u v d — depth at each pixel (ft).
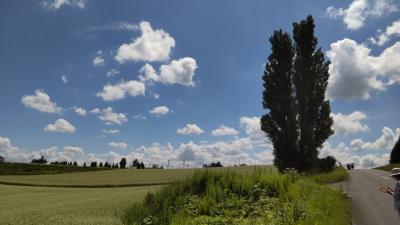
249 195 69.87
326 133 152.56
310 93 152.35
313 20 158.81
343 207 55.77
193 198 67.10
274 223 41.93
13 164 346.13
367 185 105.50
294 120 149.79
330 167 177.47
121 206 80.18
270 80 157.48
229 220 50.70
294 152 147.64
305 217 42.24
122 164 544.21
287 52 157.58
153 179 204.03
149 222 56.54
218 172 83.71
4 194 133.80
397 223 47.80
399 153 284.00
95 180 214.48
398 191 40.52
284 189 68.13
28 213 75.97
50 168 347.97
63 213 73.87
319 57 156.35
